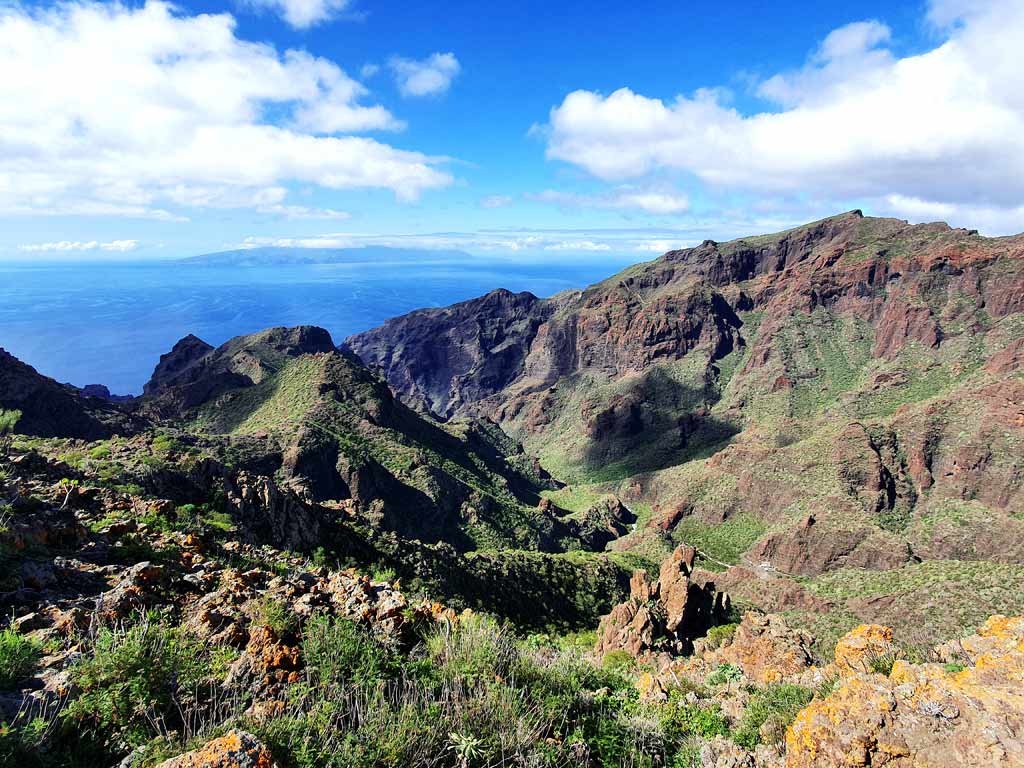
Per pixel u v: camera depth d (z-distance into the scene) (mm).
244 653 11938
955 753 9805
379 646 13273
